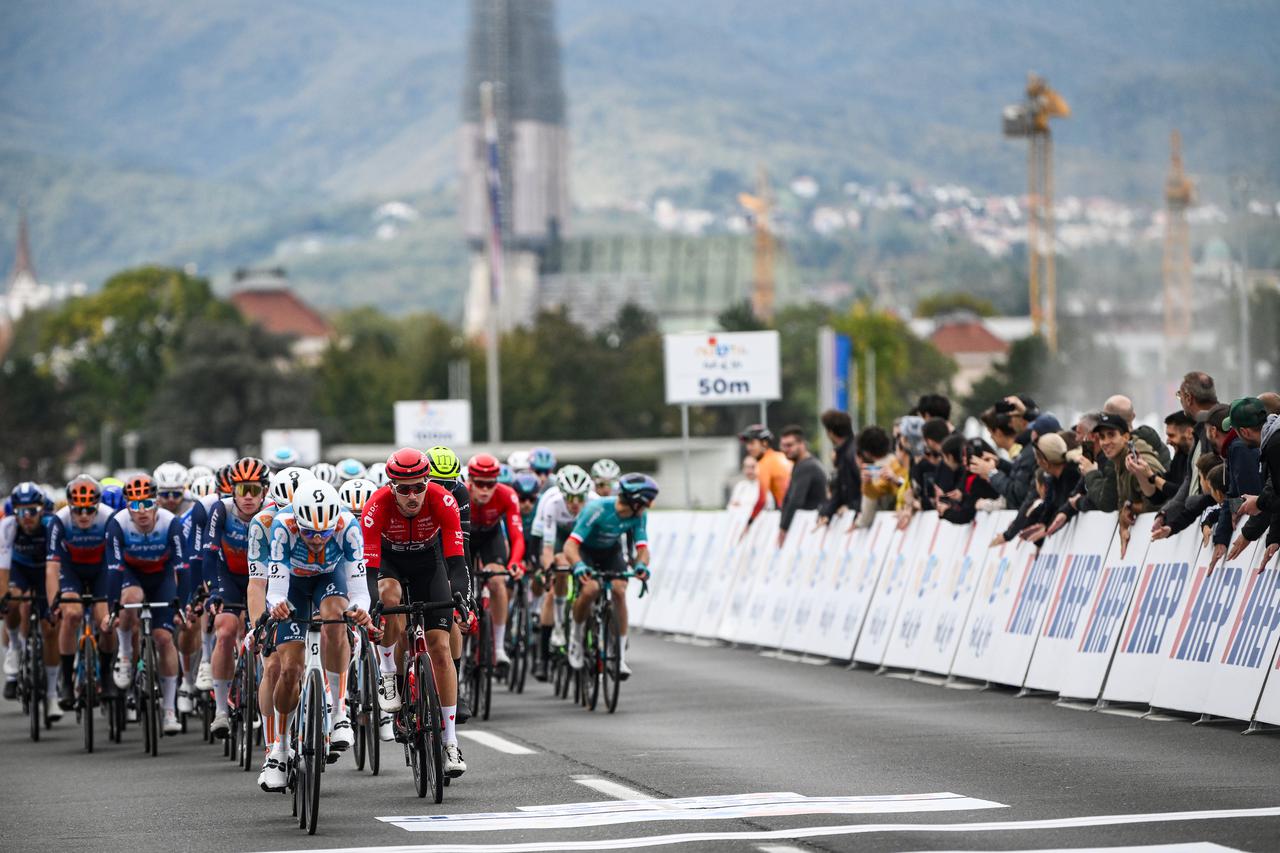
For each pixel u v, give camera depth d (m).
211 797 26.66
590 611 38.06
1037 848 18.91
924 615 41.94
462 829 21.91
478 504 37.00
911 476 43.66
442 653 25.45
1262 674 28.77
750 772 26.33
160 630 34.97
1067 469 35.91
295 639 24.53
